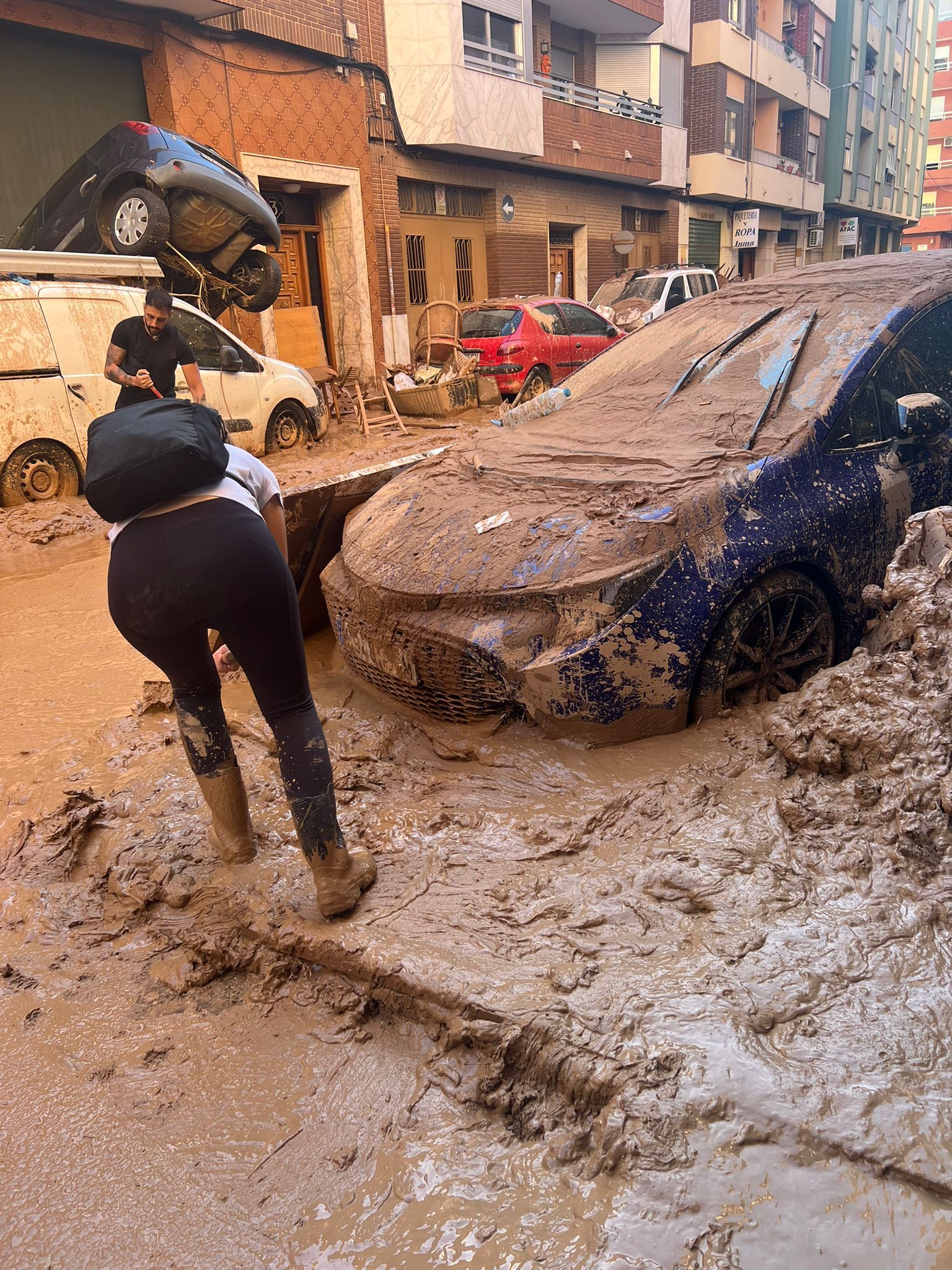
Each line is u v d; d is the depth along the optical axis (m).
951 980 2.04
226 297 11.16
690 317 4.80
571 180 22.05
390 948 2.29
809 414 3.69
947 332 4.28
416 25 15.89
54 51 11.51
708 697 3.25
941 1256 1.49
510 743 3.24
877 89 43.59
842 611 3.64
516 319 13.63
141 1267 1.64
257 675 2.38
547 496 3.56
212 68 12.87
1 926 2.68
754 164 30.22
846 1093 1.77
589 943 2.27
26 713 4.20
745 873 2.47
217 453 2.29
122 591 2.29
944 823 2.48
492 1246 1.61
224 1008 2.33
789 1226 1.56
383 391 14.43
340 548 4.62
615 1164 1.72
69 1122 1.98
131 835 2.97
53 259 8.58
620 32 24.25
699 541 3.18
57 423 8.23
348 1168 1.82
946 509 3.28
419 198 17.88
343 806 3.05
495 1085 1.95
